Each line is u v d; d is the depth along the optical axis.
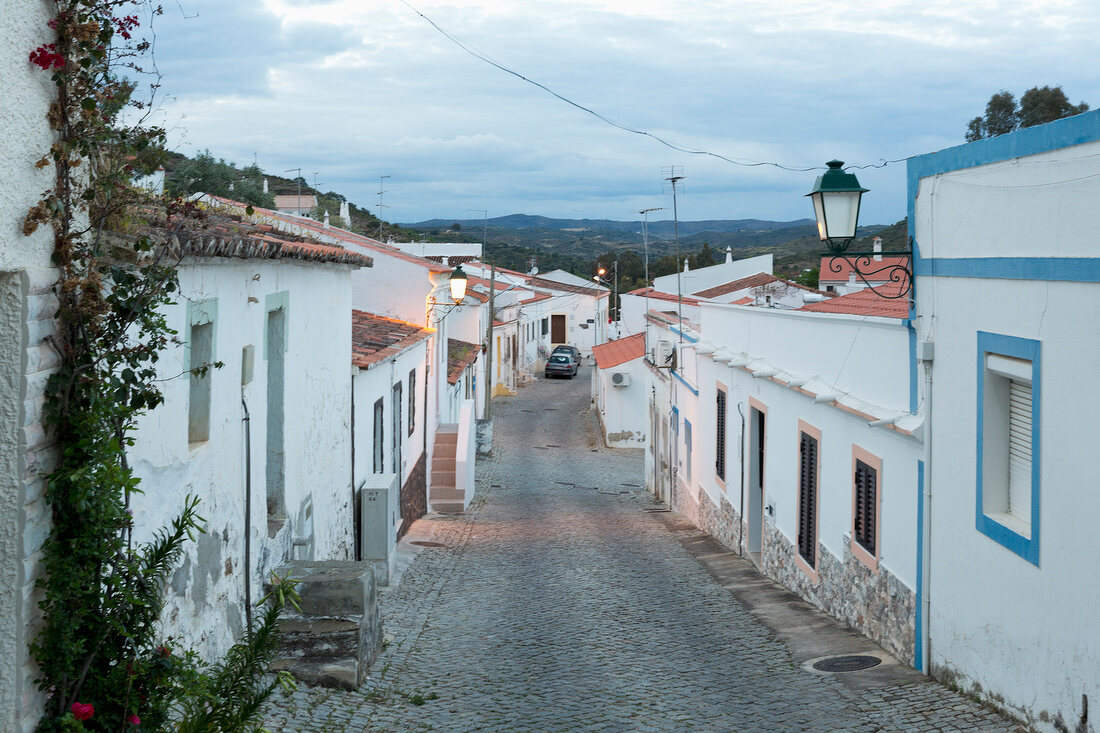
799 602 11.40
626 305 50.16
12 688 3.97
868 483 9.41
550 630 10.27
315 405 10.38
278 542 8.69
